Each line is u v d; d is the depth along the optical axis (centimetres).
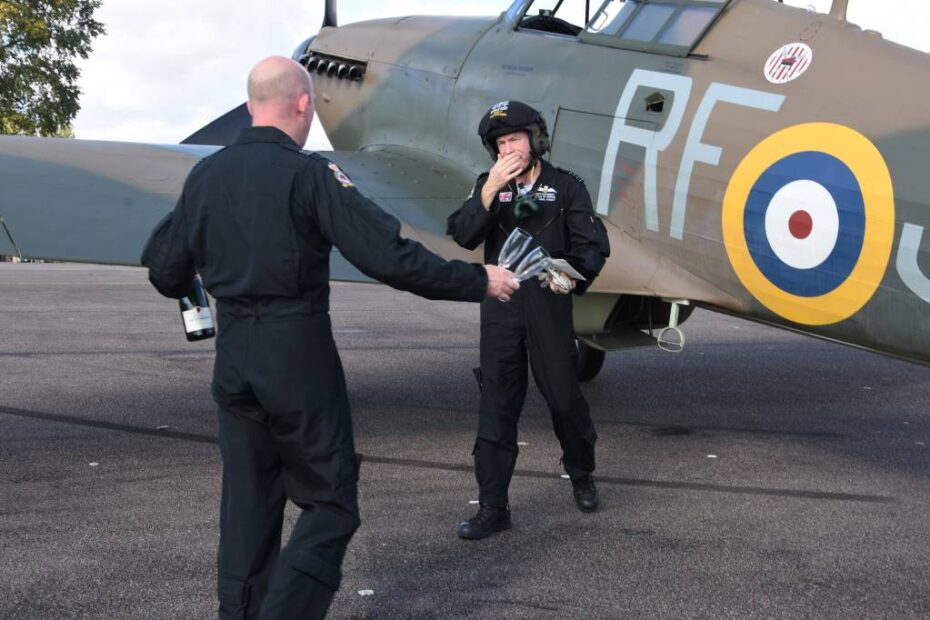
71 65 2900
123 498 379
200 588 292
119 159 493
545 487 405
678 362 721
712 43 446
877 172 367
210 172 229
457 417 525
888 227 362
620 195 469
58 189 457
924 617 280
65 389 582
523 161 334
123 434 477
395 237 221
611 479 418
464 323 930
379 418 521
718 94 431
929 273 352
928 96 364
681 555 327
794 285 395
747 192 409
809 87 400
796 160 393
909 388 632
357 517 229
